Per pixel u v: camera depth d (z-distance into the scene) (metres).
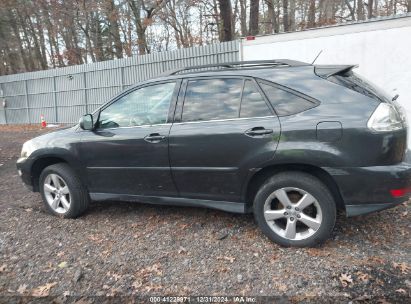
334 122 3.16
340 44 7.53
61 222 4.48
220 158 3.58
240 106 3.57
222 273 3.18
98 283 3.16
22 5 27.06
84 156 4.30
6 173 7.54
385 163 3.09
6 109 20.62
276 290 2.89
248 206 3.75
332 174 3.18
